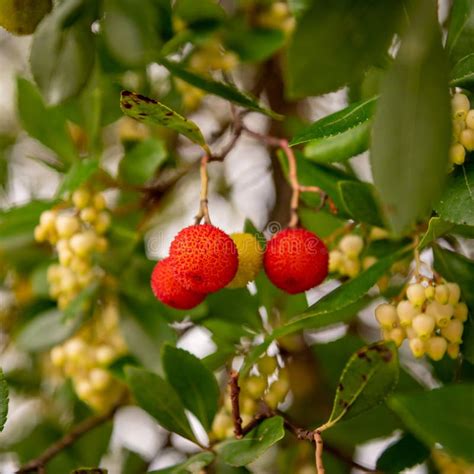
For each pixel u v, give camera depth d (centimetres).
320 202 64
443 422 52
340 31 50
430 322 58
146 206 71
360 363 56
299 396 71
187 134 60
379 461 64
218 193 78
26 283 77
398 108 48
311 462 69
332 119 58
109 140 77
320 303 58
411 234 62
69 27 62
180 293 60
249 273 61
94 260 69
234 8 70
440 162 48
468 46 59
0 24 62
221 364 66
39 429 76
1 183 79
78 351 69
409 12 49
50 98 62
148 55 63
